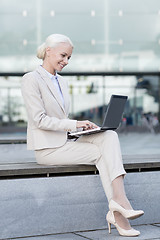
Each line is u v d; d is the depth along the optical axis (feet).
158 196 11.91
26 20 61.72
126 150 35.29
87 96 67.72
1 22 61.41
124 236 10.54
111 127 10.87
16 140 23.50
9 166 11.20
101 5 62.69
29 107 11.34
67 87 12.29
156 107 67.82
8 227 10.50
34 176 11.12
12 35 61.98
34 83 11.44
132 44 65.26
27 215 10.65
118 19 63.77
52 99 11.62
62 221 10.96
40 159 11.60
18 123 64.95
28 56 63.00
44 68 11.87
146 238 10.34
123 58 66.08
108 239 10.28
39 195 10.77
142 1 63.05
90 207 11.23
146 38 64.85
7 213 10.51
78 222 11.12
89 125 11.29
